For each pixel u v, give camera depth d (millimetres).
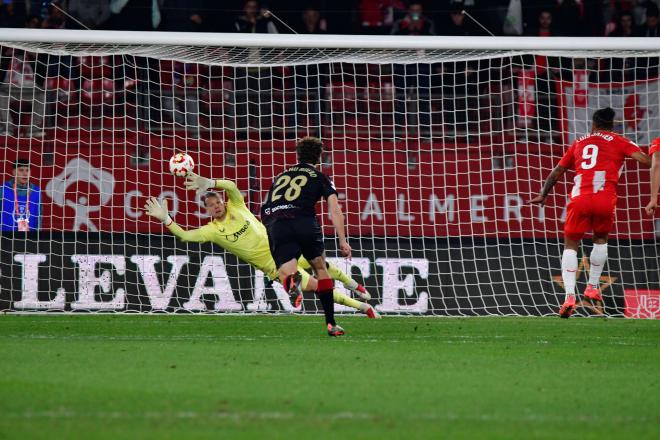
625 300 38781
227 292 38438
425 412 14047
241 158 43375
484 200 44062
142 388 15961
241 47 40125
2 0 55219
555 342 25531
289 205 25531
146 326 30047
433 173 44125
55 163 42219
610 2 57062
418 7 57000
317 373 18047
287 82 50812
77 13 56062
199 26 57219
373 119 49656
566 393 16016
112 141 42938
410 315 38125
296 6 57312
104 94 48875
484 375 18094
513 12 57469
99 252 37906
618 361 20859
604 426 13156
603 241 30469
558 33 57625
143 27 56812
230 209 33781
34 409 13906
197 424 12914
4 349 21969
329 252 38906
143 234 38219
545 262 39281
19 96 48000
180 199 42938
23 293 37406
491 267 39188
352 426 12906
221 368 18641
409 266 39000
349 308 38656
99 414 13562
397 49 39188
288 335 26953
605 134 30219
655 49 36406
